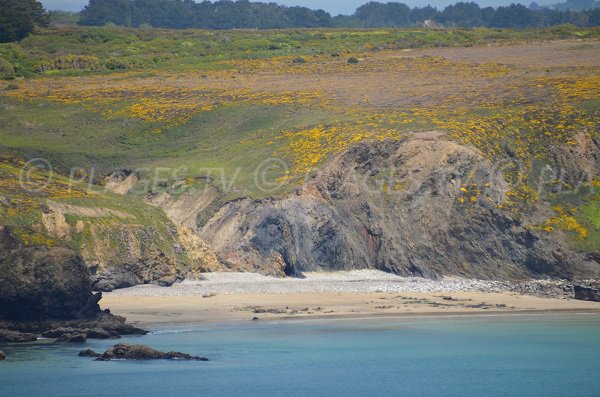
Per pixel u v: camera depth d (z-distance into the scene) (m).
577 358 122.62
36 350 115.38
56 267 121.50
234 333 131.38
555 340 133.38
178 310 147.50
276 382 107.62
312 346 125.12
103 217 167.88
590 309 161.62
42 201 162.88
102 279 158.25
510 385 109.25
